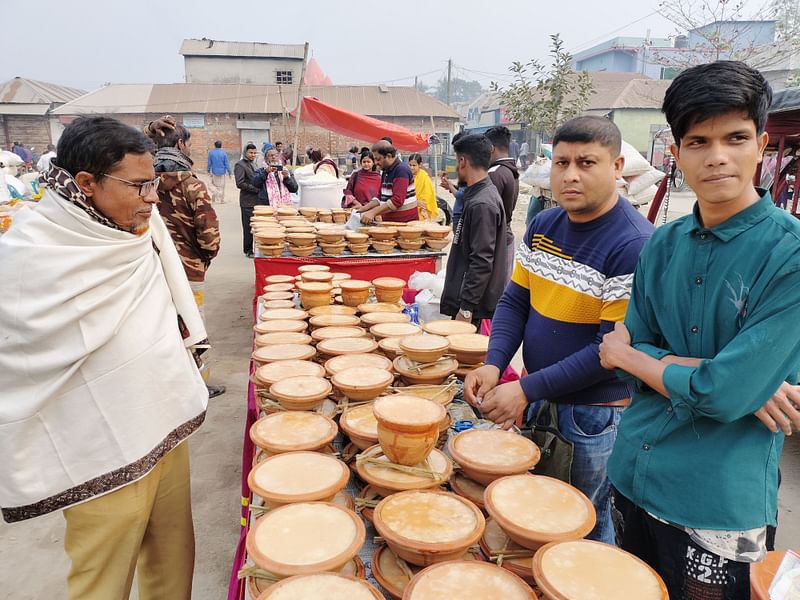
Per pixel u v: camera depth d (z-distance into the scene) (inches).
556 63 386.6
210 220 132.6
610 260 60.9
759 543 44.9
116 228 53.8
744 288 41.4
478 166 116.4
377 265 161.8
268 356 75.6
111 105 1049.5
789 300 39.0
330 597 36.0
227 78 1263.5
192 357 68.4
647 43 901.2
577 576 37.5
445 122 1126.4
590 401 65.4
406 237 163.6
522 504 45.3
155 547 65.6
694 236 45.3
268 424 58.2
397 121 1107.9
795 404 42.4
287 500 45.6
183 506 65.7
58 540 100.9
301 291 107.3
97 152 49.2
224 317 226.4
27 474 50.3
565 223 67.1
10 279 47.3
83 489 52.9
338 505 46.5
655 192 204.5
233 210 581.6
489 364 68.8
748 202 42.4
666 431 46.9
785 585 35.8
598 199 60.7
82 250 49.8
